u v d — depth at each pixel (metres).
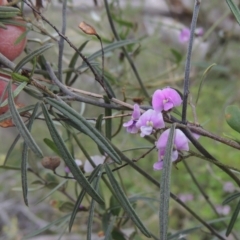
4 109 0.26
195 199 0.70
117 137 0.67
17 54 0.27
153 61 0.77
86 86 0.68
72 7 0.50
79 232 0.66
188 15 0.75
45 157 0.28
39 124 0.86
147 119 0.25
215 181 0.68
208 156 0.26
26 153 0.24
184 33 0.52
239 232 0.54
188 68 0.24
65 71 0.31
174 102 0.25
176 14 0.74
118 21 0.40
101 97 0.27
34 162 0.34
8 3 0.27
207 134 0.25
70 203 0.34
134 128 0.25
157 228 0.65
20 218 0.85
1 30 0.27
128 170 0.73
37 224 0.79
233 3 0.24
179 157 0.25
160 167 0.24
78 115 0.24
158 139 0.25
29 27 0.27
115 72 0.45
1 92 0.25
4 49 0.27
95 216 0.33
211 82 0.78
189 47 0.24
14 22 0.27
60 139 0.23
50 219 0.83
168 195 0.22
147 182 0.73
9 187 0.87
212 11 0.72
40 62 0.30
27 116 0.26
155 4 0.78
